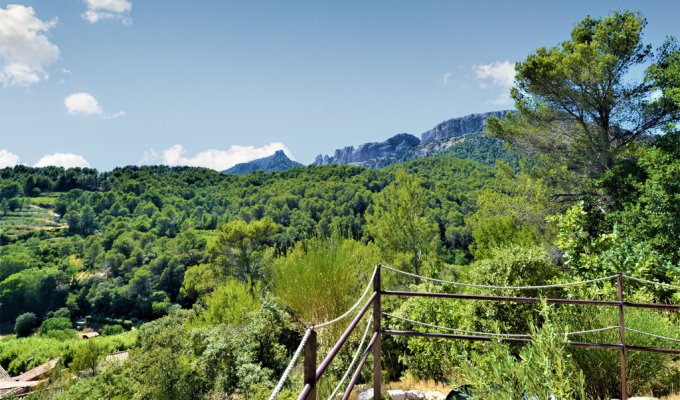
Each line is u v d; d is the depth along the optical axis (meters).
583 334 4.31
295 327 12.55
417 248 15.35
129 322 67.50
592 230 12.27
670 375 4.65
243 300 18.97
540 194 13.40
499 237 14.05
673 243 8.95
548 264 6.29
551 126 14.70
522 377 2.03
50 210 157.75
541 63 13.72
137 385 16.45
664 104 12.77
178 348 17.06
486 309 6.09
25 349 44.97
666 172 9.76
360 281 7.18
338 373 6.79
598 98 13.34
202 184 162.62
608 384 4.30
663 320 5.13
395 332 3.41
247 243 33.81
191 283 38.47
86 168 197.75
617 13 13.33
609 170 12.27
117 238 100.56
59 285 79.00
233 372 13.55
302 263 6.00
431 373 6.59
